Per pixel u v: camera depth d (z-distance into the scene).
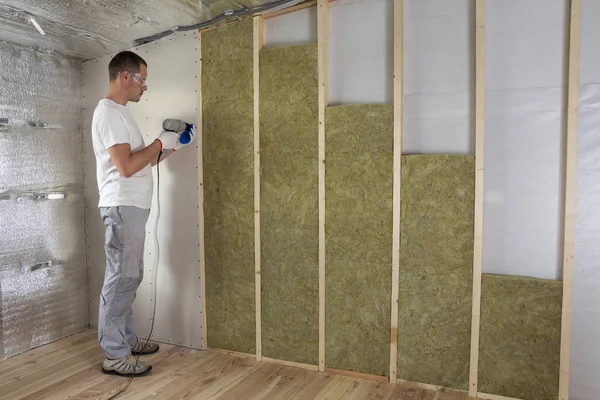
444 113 2.22
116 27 2.49
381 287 2.31
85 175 3.03
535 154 2.08
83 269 3.05
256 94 2.49
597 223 2.00
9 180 2.57
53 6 2.14
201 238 2.69
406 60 2.27
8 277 2.59
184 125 2.46
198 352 2.71
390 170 2.25
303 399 2.13
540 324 2.06
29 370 2.44
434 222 2.20
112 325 2.40
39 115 2.73
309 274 2.45
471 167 2.13
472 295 2.15
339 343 2.41
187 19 2.49
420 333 2.26
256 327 2.58
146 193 2.39
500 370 2.13
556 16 2.01
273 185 2.50
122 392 2.20
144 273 2.87
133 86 2.37
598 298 2.01
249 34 2.50
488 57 2.12
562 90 2.02
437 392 2.21
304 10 2.45
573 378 2.07
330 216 2.38
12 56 2.56
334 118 2.34
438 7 2.20
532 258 2.12
